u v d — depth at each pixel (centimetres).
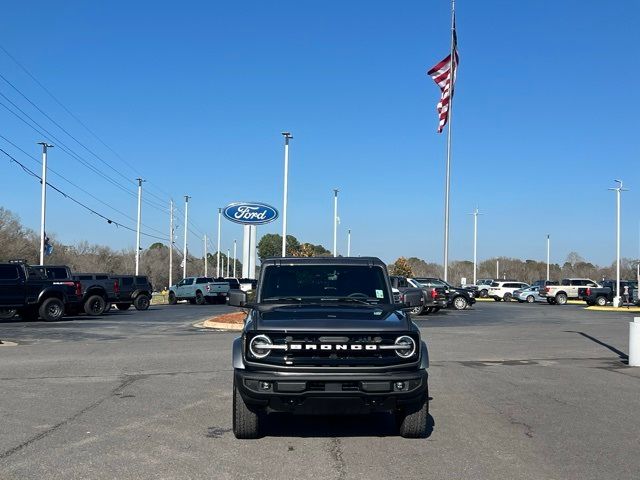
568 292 5034
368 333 707
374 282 866
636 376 1290
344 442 768
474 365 1447
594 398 1052
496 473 646
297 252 5934
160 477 628
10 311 2797
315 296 855
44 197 4303
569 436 800
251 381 707
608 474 645
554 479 629
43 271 2791
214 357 1534
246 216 4319
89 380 1203
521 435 804
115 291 3450
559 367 1417
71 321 2775
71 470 650
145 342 1883
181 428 830
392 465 673
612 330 2398
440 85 3522
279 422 876
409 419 763
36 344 1830
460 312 3697
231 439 777
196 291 4731
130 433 803
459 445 755
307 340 705
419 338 725
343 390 697
